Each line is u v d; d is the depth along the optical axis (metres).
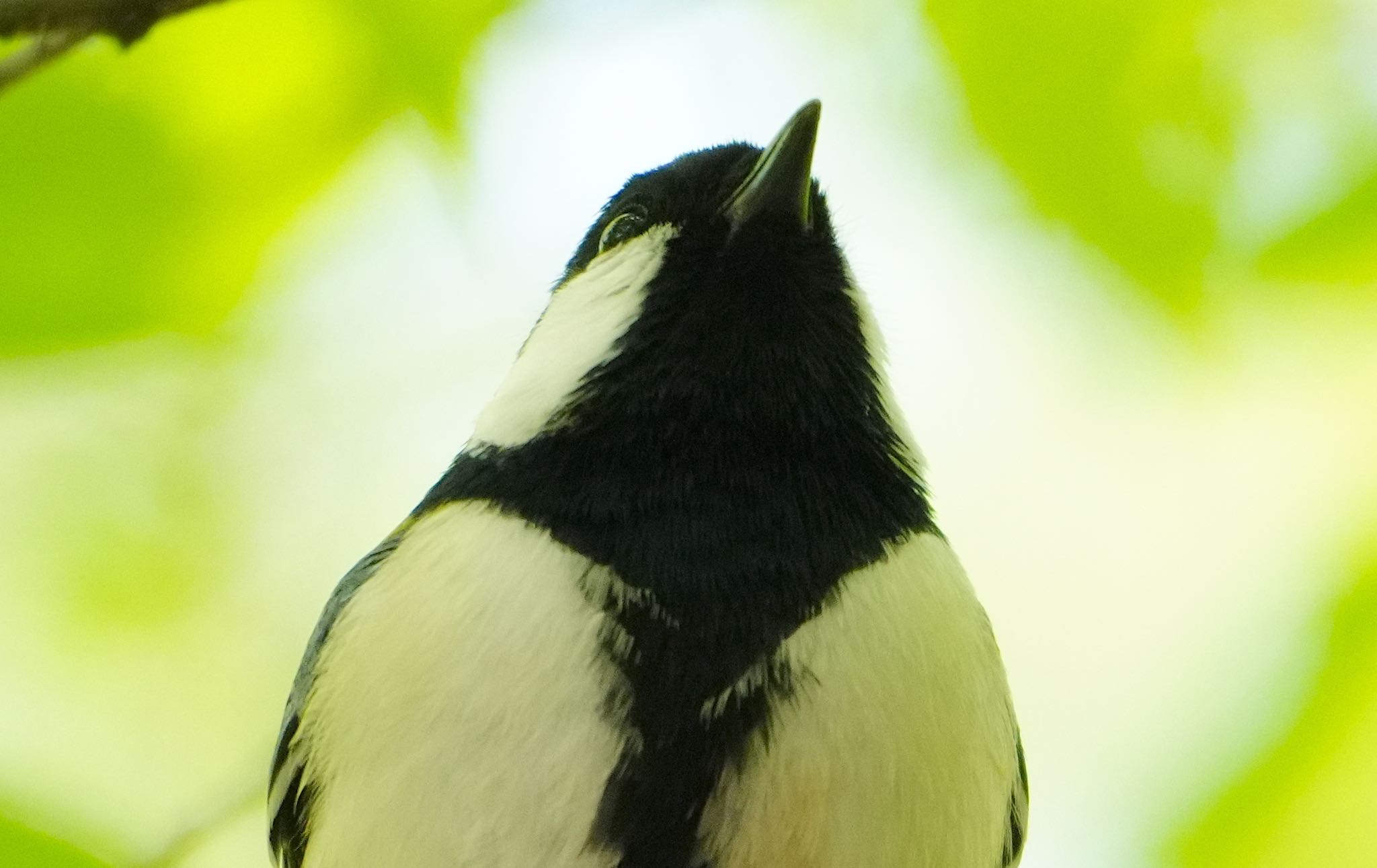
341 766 1.24
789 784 1.23
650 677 1.23
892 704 1.23
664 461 1.24
